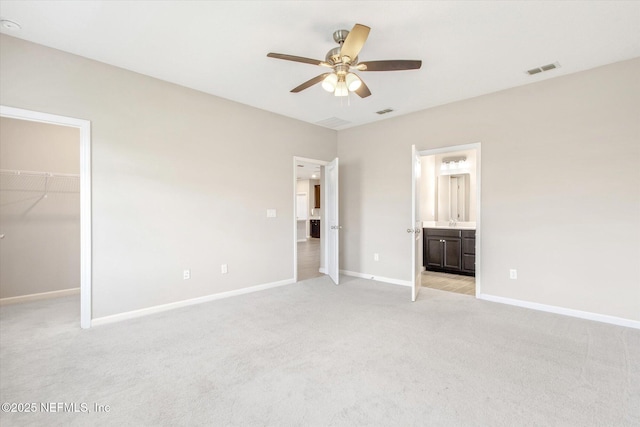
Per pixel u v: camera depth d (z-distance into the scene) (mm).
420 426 1594
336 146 5559
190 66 3102
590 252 3158
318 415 1684
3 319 3191
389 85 3537
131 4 2154
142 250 3283
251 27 2434
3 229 3875
